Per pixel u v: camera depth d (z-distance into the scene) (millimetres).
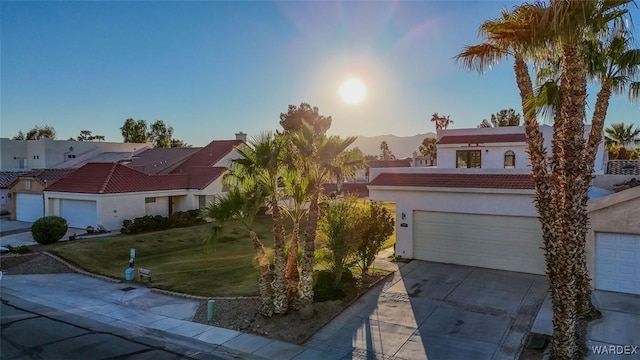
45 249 22109
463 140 32156
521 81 10328
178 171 39375
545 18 8914
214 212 12391
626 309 12750
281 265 12688
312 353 10703
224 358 10539
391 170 20469
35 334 11953
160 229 29094
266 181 12531
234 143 43062
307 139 12141
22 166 52156
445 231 18578
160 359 10398
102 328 12500
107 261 21312
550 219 10078
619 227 14250
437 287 15250
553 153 10680
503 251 17328
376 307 13508
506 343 10875
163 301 15031
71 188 30375
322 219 14523
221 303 14352
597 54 11750
